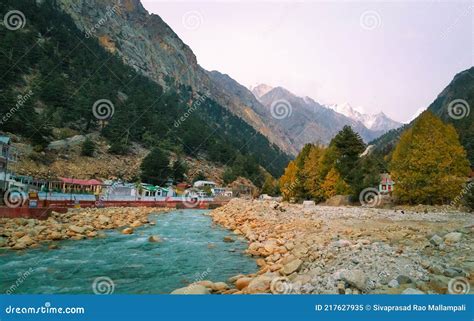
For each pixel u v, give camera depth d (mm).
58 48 116812
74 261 13945
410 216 26641
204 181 89062
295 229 19406
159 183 79312
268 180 95562
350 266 9914
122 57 194875
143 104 113812
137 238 20141
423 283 8141
